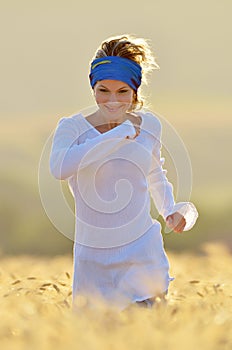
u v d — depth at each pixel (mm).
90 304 11523
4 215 51250
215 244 22109
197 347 8375
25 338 8930
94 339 8547
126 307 12289
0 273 16750
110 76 12203
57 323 9398
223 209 48719
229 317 10375
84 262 12766
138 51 12438
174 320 9812
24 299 12023
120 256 12570
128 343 8398
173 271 19047
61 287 13875
